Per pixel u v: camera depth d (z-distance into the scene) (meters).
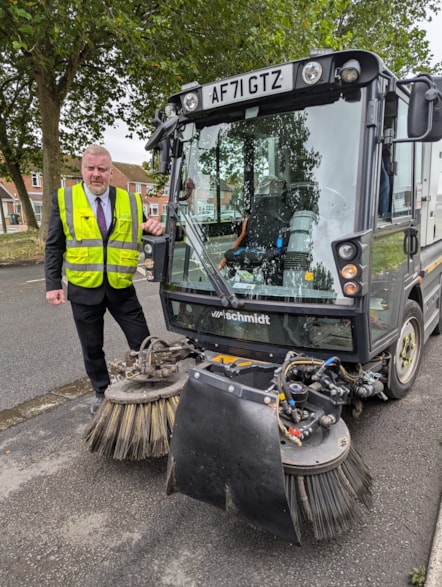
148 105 14.11
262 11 8.41
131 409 2.65
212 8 8.54
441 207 4.48
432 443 2.98
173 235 3.17
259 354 2.78
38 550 2.17
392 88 2.46
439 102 2.30
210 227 3.04
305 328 2.57
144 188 45.59
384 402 3.60
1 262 12.09
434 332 5.25
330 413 2.24
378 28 16.14
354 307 2.35
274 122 2.74
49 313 6.67
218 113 2.95
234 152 2.94
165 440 2.62
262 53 8.78
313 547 2.12
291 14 8.59
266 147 2.81
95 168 3.00
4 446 3.12
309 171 2.62
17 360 4.73
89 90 15.27
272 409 1.90
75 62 11.73
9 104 17.00
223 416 2.01
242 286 2.83
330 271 2.53
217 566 2.03
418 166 3.35
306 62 2.45
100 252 3.14
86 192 3.11
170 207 3.17
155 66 9.25
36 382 4.17
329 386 2.27
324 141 2.55
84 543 2.21
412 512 2.33
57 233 3.17
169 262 3.21
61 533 2.28
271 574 1.97
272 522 1.91
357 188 2.41
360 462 2.24
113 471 2.81
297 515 1.91
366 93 2.38
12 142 18.02
